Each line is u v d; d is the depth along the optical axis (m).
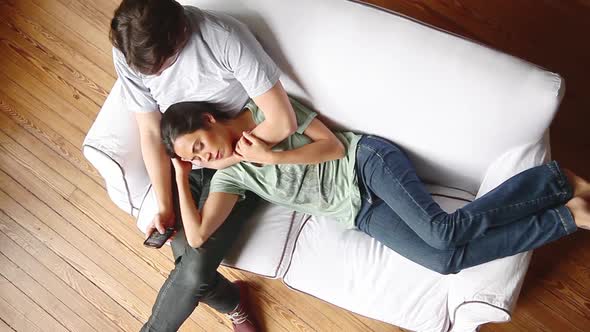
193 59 1.25
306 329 1.78
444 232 1.29
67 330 1.86
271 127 1.30
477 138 1.30
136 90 1.35
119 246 1.93
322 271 1.46
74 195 1.99
